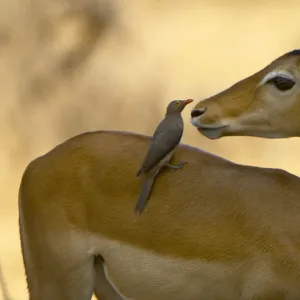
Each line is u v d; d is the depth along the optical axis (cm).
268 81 1742
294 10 5612
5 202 3675
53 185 1712
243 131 1772
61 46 4638
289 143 4225
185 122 4266
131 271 1689
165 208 1667
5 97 4409
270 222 1619
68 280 1706
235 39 5125
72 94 4516
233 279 1633
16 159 4184
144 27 5059
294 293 1609
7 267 2981
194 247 1645
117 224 1683
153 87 4575
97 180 1702
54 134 4397
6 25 4634
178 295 1677
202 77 4709
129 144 1730
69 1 4728
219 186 1664
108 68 4644
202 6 5609
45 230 1706
